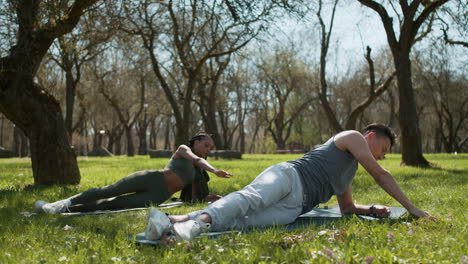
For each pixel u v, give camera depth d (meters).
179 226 3.11
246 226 3.53
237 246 2.88
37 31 8.00
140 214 4.66
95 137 52.22
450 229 3.33
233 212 3.39
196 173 5.66
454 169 12.23
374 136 4.14
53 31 8.00
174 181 5.31
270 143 44.06
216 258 2.62
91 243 3.12
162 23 19.05
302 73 40.19
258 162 19.27
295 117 47.94
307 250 2.72
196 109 50.78
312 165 3.96
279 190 3.65
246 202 3.45
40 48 8.02
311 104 48.47
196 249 2.83
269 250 2.79
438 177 9.25
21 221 4.20
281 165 3.85
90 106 38.97
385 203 5.77
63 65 21.36
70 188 7.48
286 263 2.51
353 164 4.11
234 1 9.53
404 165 13.95
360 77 41.88
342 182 4.08
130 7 10.75
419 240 2.98
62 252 2.95
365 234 3.19
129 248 3.02
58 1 8.23
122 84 39.09
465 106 45.00
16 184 8.84
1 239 3.31
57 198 6.42
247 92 48.41
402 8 13.61
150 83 34.25
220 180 9.12
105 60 32.53
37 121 8.08
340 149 4.02
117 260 2.66
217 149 30.88
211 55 19.81
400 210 4.46
